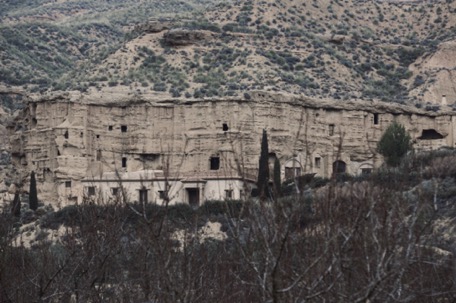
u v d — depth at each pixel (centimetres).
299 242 6962
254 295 7906
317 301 6862
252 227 6681
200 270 7938
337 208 6844
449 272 7619
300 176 6981
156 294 7569
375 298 6625
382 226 6794
